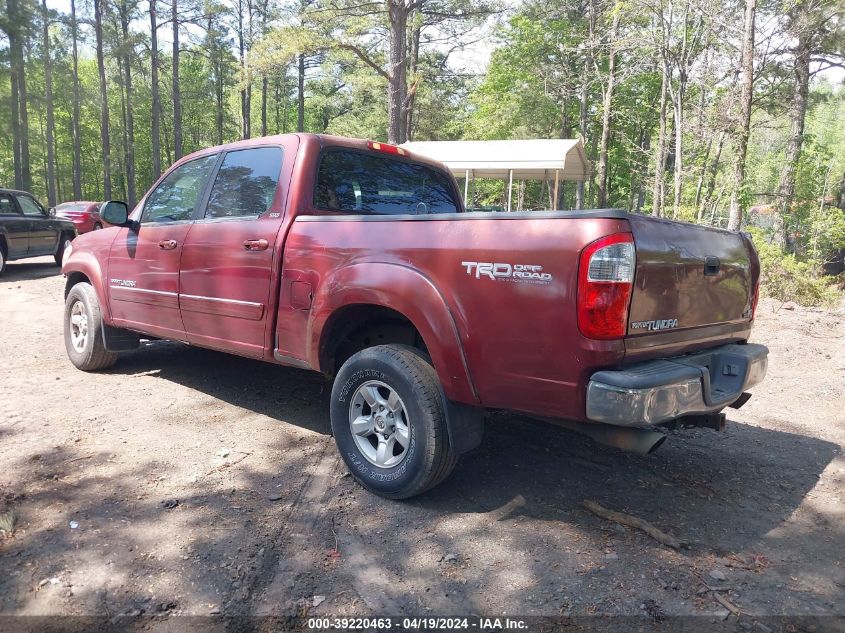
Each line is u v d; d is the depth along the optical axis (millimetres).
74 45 39062
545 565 2705
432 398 3059
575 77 28625
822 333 7898
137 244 4879
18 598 2352
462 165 15898
